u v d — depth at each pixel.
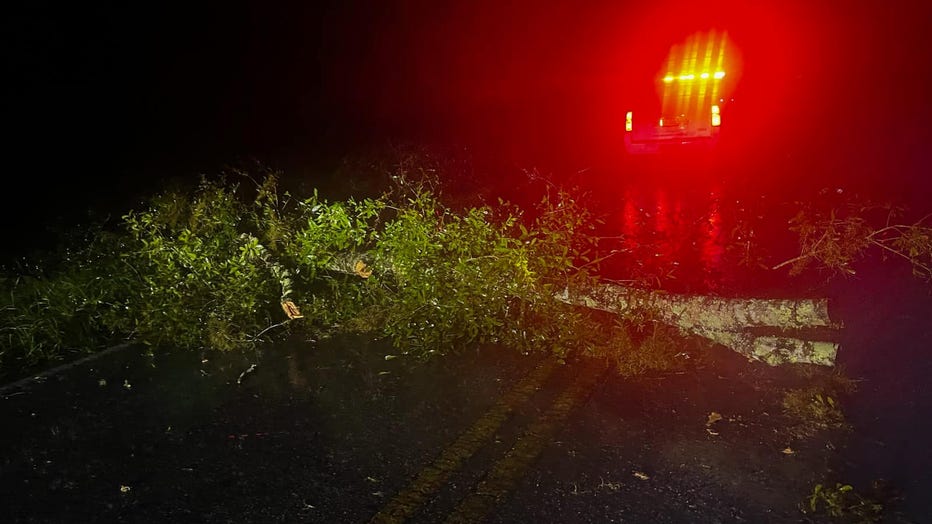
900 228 7.57
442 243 5.61
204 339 5.40
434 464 3.74
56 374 4.95
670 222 8.40
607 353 4.97
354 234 5.99
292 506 3.42
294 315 5.61
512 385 4.63
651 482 3.54
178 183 8.46
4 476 3.70
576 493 3.46
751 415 4.16
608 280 5.82
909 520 3.21
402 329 5.29
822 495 3.36
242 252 5.82
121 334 5.65
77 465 3.80
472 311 5.14
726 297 5.59
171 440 4.03
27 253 7.38
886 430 3.95
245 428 4.14
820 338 5.09
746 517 3.27
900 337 5.09
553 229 6.10
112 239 6.55
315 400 4.47
